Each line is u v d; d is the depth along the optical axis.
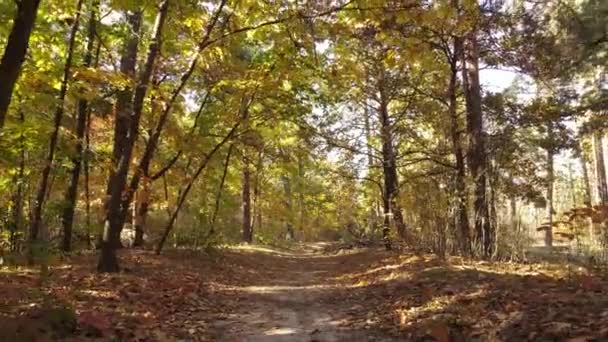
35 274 9.93
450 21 10.98
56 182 15.72
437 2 9.28
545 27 15.20
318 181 41.44
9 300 7.14
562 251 13.52
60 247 14.49
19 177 13.16
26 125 11.38
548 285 7.58
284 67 13.69
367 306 9.16
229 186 29.98
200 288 11.16
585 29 15.11
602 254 10.74
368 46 14.97
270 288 13.02
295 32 10.94
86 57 13.27
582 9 15.55
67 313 6.30
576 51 15.51
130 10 12.32
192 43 13.99
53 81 12.17
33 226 12.51
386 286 10.82
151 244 19.38
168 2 11.62
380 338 6.75
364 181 24.33
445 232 14.16
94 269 11.16
